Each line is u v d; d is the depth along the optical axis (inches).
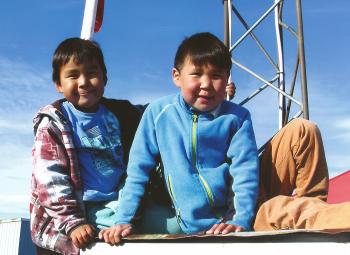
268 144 102.2
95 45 108.7
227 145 97.5
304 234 62.5
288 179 97.3
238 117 98.4
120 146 106.9
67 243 94.5
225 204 95.8
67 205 93.9
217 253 70.7
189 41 99.9
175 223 96.1
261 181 101.4
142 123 100.8
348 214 73.1
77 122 103.9
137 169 96.9
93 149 102.8
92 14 171.5
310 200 83.0
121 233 84.6
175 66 101.4
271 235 65.2
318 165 95.4
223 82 97.1
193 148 96.1
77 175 99.6
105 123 106.9
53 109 102.1
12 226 782.5
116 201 100.7
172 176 95.7
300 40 234.1
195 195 93.8
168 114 99.5
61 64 105.8
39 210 99.5
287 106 239.0
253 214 89.3
